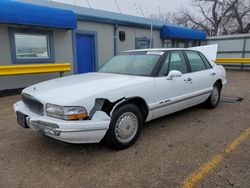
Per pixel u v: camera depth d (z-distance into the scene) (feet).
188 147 11.56
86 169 9.61
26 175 9.22
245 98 23.00
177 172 9.29
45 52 28.63
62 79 13.03
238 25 94.73
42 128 9.76
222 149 11.30
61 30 29.68
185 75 14.82
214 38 57.31
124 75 13.16
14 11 22.68
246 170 9.37
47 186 8.49
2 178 9.04
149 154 10.85
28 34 26.48
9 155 10.91
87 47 33.60
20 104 12.04
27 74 26.23
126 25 37.96
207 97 17.53
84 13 33.04
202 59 17.37
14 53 25.44
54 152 11.18
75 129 9.30
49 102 9.78
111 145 11.01
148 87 12.14
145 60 14.14
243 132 13.55
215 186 8.36
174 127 14.46
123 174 9.21
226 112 17.81
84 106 9.60
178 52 15.21
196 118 16.30
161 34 44.91
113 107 10.62
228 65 55.57
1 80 24.72
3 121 15.92
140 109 12.32
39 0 30.71
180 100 14.26
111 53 36.63
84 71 33.78
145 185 8.48
